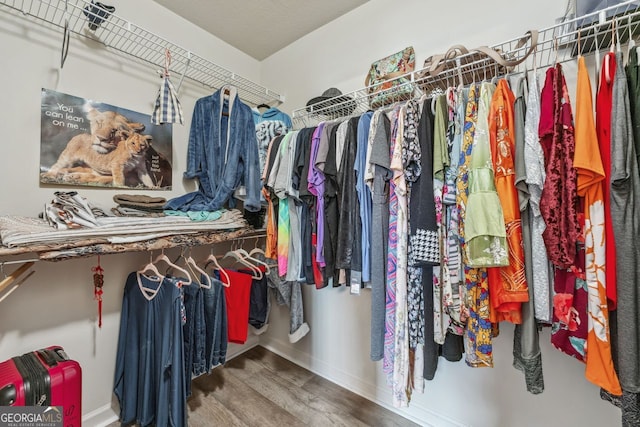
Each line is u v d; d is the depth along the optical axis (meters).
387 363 1.03
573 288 0.79
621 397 0.72
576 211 0.77
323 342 1.92
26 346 1.22
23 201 1.20
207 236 1.47
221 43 2.07
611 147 0.72
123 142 1.50
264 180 1.49
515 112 0.87
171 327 1.26
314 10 1.78
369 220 1.14
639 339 0.69
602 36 0.91
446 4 1.40
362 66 1.74
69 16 1.29
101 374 1.46
